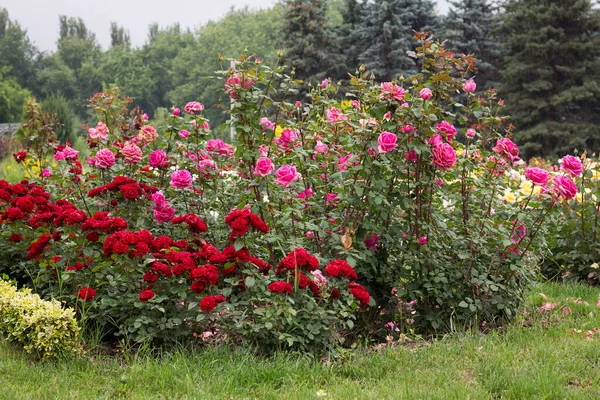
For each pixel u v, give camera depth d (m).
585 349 4.53
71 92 90.81
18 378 4.02
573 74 32.56
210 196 5.75
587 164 7.05
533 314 5.62
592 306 5.84
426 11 39.19
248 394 3.85
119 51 97.12
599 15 32.91
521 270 5.14
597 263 6.84
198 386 3.87
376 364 4.32
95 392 3.85
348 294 4.47
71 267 4.71
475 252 5.23
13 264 5.84
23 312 4.53
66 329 4.40
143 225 5.45
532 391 3.81
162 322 4.42
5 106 72.81
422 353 4.54
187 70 84.38
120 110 8.34
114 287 4.76
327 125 5.57
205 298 4.16
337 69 35.84
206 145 5.89
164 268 4.36
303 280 4.28
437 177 5.27
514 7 35.12
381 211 4.93
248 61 4.95
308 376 4.06
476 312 5.15
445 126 5.10
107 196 5.36
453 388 3.85
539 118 32.31
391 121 4.91
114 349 4.66
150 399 3.73
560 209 6.73
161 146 5.89
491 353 4.49
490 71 37.06
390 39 35.91
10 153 16.05
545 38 33.38
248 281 4.20
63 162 6.59
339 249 4.93
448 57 5.14
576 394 3.73
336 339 4.50
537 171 5.02
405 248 5.13
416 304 5.28
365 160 4.82
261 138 4.93
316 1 36.47
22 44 91.00
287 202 4.98
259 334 4.32
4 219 5.12
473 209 5.45
